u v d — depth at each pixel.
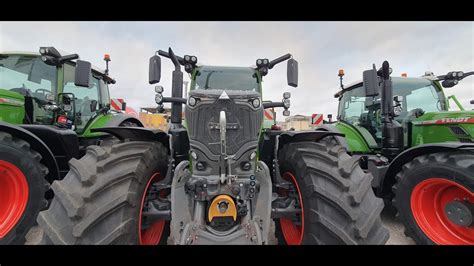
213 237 1.67
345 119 5.44
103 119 5.23
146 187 1.84
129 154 1.79
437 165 2.46
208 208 1.79
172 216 1.65
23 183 2.57
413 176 2.68
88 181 1.52
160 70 2.79
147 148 1.94
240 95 1.99
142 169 1.79
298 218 1.98
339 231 1.59
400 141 3.92
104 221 1.48
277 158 2.40
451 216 2.44
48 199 2.88
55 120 4.10
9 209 2.53
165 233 2.17
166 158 2.26
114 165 1.69
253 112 1.99
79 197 1.47
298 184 1.96
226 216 1.76
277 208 2.00
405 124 4.22
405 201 2.74
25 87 4.05
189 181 1.85
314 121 7.99
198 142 1.98
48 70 4.15
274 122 4.28
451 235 2.46
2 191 2.53
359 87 5.11
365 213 1.63
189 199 1.83
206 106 1.96
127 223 1.53
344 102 5.54
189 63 3.07
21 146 2.58
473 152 2.33
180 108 3.02
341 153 1.99
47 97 3.92
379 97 4.46
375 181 3.37
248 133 1.99
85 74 3.80
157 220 1.86
